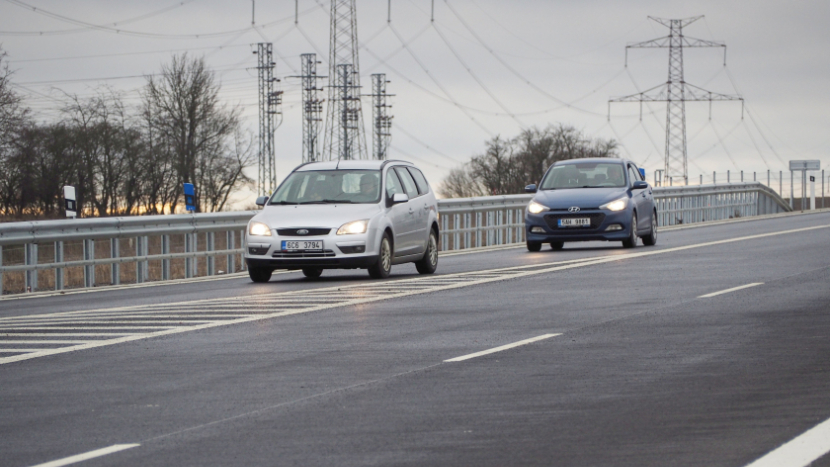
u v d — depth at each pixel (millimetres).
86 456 20125
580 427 21734
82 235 65188
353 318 41031
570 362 29844
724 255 70312
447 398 25016
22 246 67000
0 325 41781
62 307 49875
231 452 20188
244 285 59406
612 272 59625
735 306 42281
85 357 32500
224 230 78625
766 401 24109
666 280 53969
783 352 31016
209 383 27578
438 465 18891
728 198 159875
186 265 74250
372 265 58438
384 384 26969
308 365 30141
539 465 18797
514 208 111875
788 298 44625
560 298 46750
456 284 54656
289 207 60531
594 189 83000
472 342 34031
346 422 22594
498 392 25641
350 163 63500
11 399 26000
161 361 31406
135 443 21109
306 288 55094
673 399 24484
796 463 18625
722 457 19125
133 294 56719
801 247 76125
